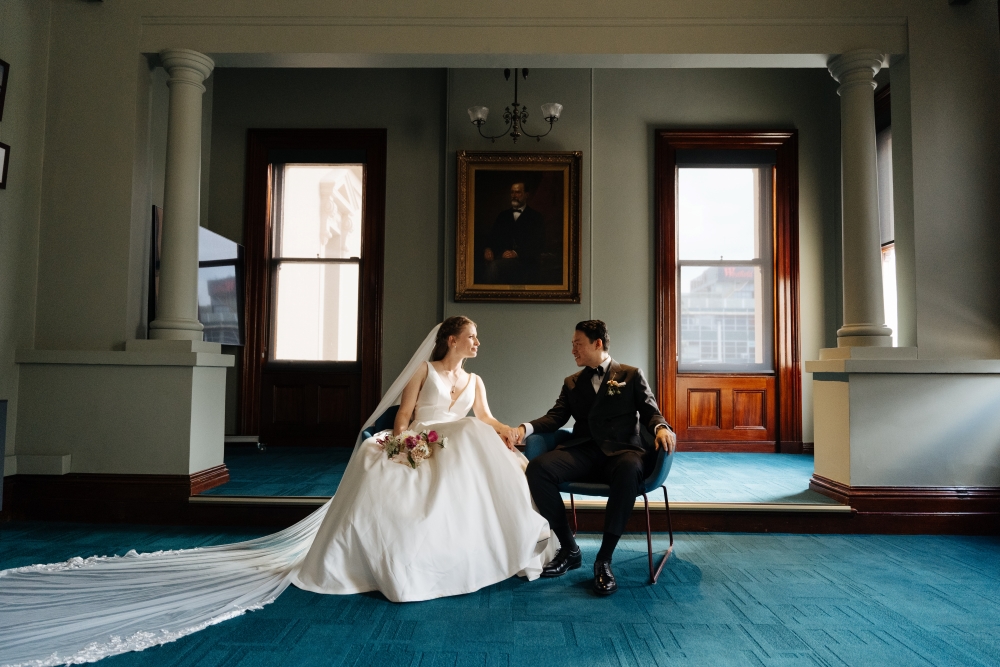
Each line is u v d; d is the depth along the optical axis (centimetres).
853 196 382
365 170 631
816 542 329
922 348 369
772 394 614
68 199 382
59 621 214
